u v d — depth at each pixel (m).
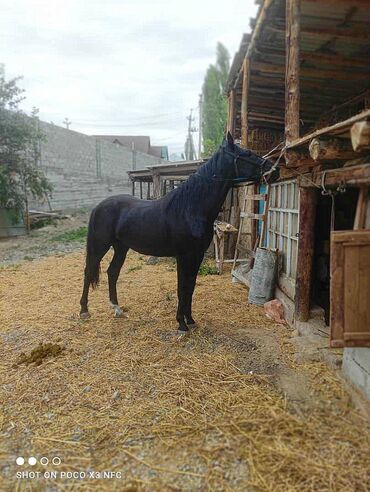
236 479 1.79
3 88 10.55
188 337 3.45
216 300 4.67
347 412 2.27
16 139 10.73
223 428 2.15
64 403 2.44
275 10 3.44
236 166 3.32
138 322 3.88
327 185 2.62
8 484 1.80
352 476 1.78
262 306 4.43
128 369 2.87
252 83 5.46
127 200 3.94
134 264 7.29
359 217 2.21
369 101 5.04
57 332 3.63
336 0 3.15
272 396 2.46
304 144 2.58
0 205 10.93
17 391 2.58
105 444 2.06
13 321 3.97
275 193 4.96
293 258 4.16
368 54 4.38
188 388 2.57
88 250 3.96
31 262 7.57
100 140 17.45
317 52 4.32
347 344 2.05
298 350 3.08
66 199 15.09
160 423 2.21
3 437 2.13
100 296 4.91
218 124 21.28
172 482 1.79
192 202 3.37
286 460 1.89
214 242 7.68
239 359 3.00
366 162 2.24
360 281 2.03
